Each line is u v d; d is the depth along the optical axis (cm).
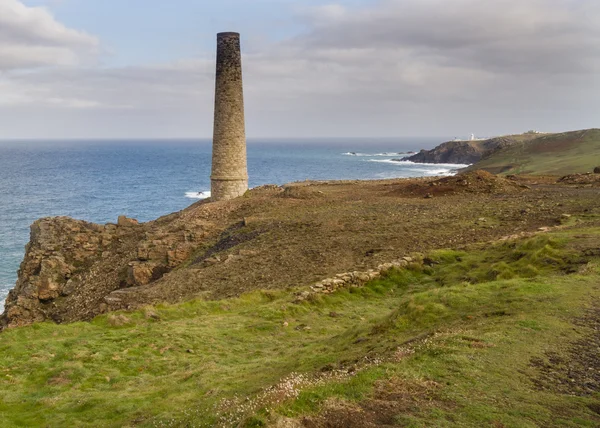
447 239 2730
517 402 860
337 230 3170
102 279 3725
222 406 988
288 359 1455
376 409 836
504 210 3250
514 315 1306
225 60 4597
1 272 5762
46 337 1794
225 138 4694
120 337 1742
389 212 3547
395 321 1453
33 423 1178
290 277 2466
